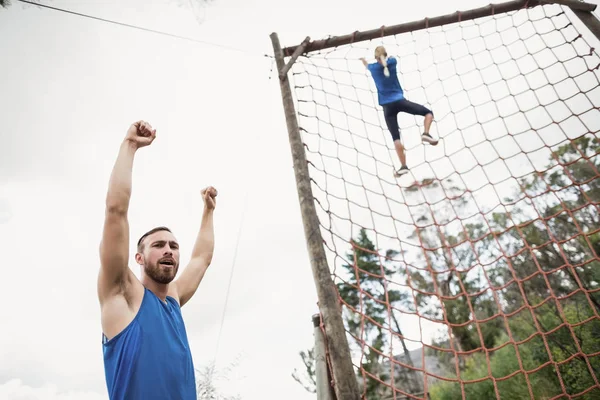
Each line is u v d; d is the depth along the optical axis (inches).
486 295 673.0
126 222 65.3
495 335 641.6
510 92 162.4
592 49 150.9
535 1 153.4
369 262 687.7
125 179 66.6
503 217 668.7
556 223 556.1
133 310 66.0
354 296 651.5
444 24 158.9
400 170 158.9
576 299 456.1
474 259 700.0
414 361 732.0
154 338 63.7
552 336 411.8
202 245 104.2
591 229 520.4
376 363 596.7
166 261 76.5
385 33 157.6
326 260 93.7
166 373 61.4
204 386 442.9
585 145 538.9
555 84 155.4
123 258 64.1
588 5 144.7
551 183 560.1
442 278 716.7
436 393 618.8
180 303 89.0
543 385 398.9
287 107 129.7
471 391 514.0
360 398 75.7
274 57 150.9
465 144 160.6
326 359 86.0
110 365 61.1
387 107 167.9
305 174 110.7
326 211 112.0
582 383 353.1
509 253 622.5
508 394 438.9
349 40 157.1
